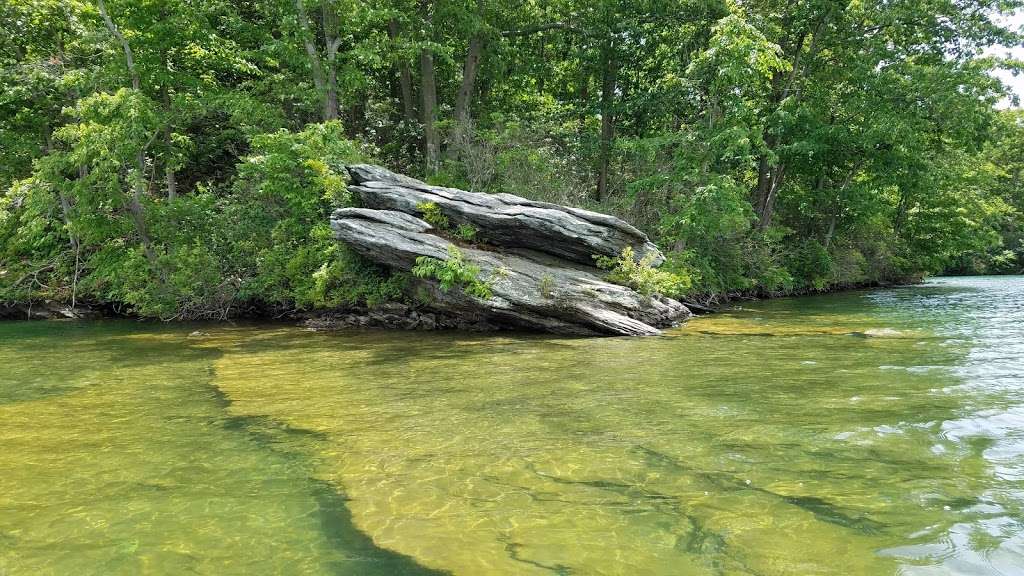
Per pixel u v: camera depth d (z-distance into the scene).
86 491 4.57
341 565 3.42
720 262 22.45
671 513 3.89
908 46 24.80
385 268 15.49
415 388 7.80
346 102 25.69
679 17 24.52
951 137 23.67
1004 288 27.75
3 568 3.45
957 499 3.94
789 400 6.59
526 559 3.39
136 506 4.29
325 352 11.07
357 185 16.80
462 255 14.07
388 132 27.05
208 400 7.40
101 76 18.48
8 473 4.96
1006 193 48.16
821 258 27.19
